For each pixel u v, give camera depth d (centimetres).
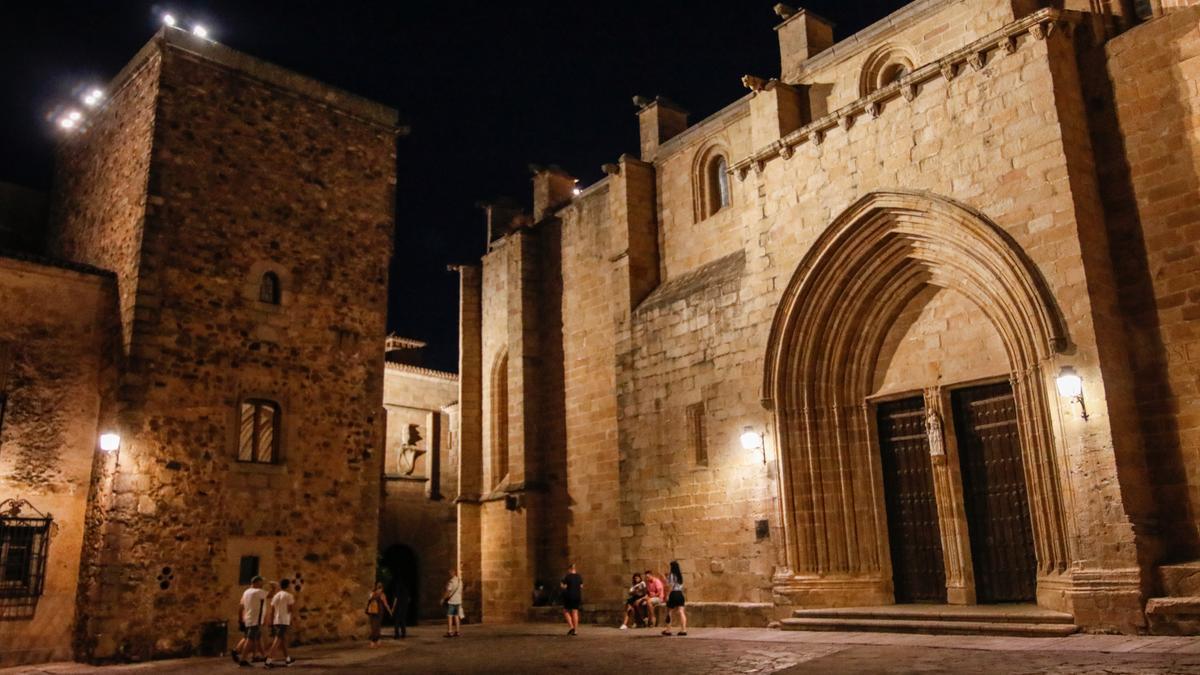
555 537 2533
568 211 2691
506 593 2575
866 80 2038
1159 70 1492
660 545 2105
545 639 1858
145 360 1744
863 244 1781
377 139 2222
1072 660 1081
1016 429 1647
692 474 2056
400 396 3272
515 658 1493
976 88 1619
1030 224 1506
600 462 2433
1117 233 1505
